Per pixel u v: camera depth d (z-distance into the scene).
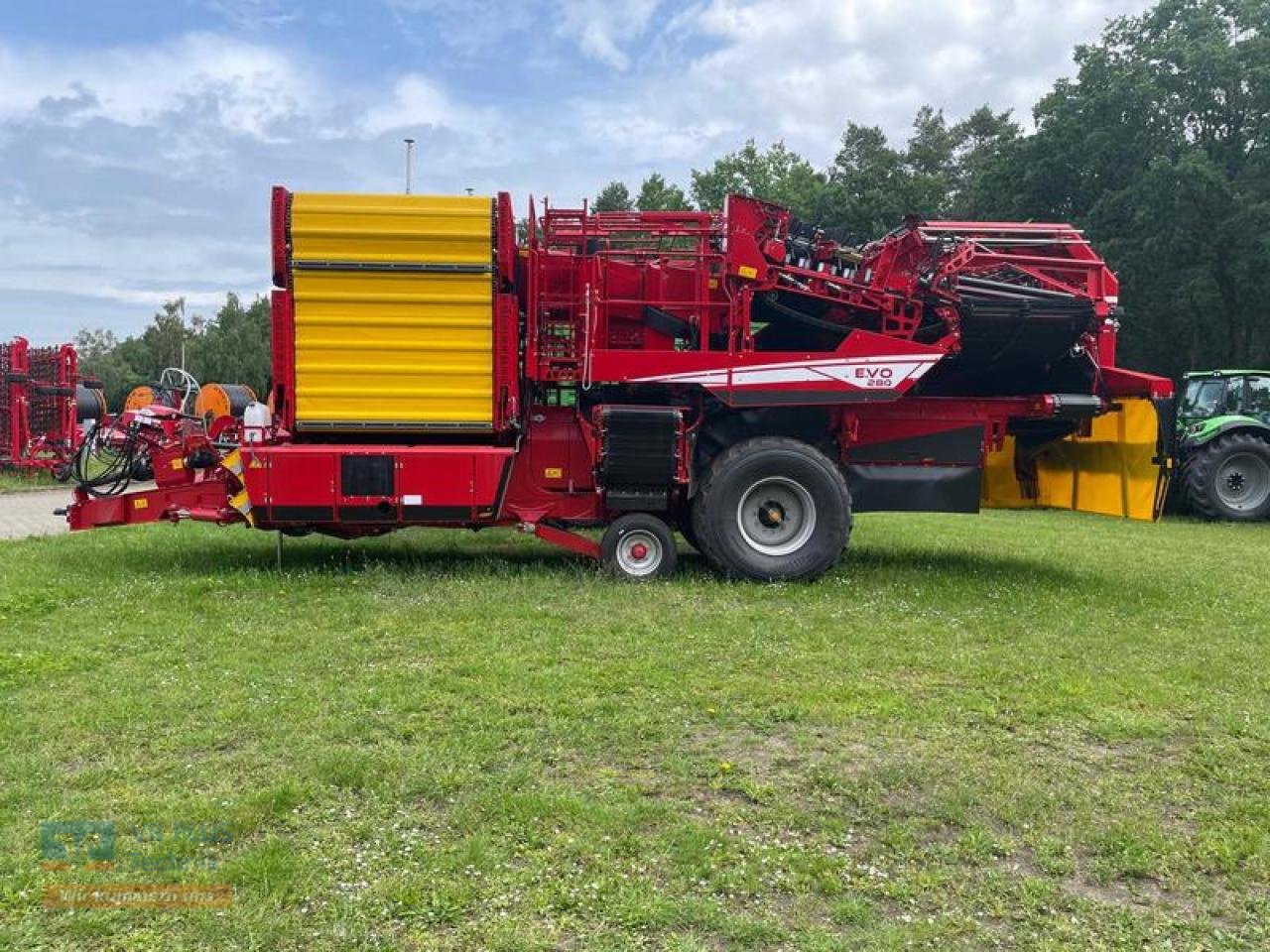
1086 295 8.52
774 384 8.08
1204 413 16.75
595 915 2.93
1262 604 7.69
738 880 3.15
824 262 8.55
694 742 4.35
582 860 3.25
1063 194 30.39
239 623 6.25
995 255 8.41
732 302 8.10
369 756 4.02
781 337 8.84
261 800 3.58
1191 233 26.16
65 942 2.76
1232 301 28.11
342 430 7.82
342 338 7.70
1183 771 4.17
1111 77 28.05
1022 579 8.59
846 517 8.10
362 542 9.83
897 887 3.14
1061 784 3.97
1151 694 5.17
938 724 4.65
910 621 6.72
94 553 8.86
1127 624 6.86
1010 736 4.54
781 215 8.26
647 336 8.38
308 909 2.93
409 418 7.82
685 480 8.05
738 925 2.88
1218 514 15.13
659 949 2.77
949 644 6.13
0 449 19.81
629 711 4.69
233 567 8.23
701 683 5.14
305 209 7.52
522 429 8.21
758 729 4.54
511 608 6.73
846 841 3.45
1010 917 3.01
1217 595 8.05
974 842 3.45
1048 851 3.41
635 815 3.56
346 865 3.18
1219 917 3.06
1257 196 25.92
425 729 4.38
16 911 2.90
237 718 4.46
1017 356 8.85
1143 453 8.69
